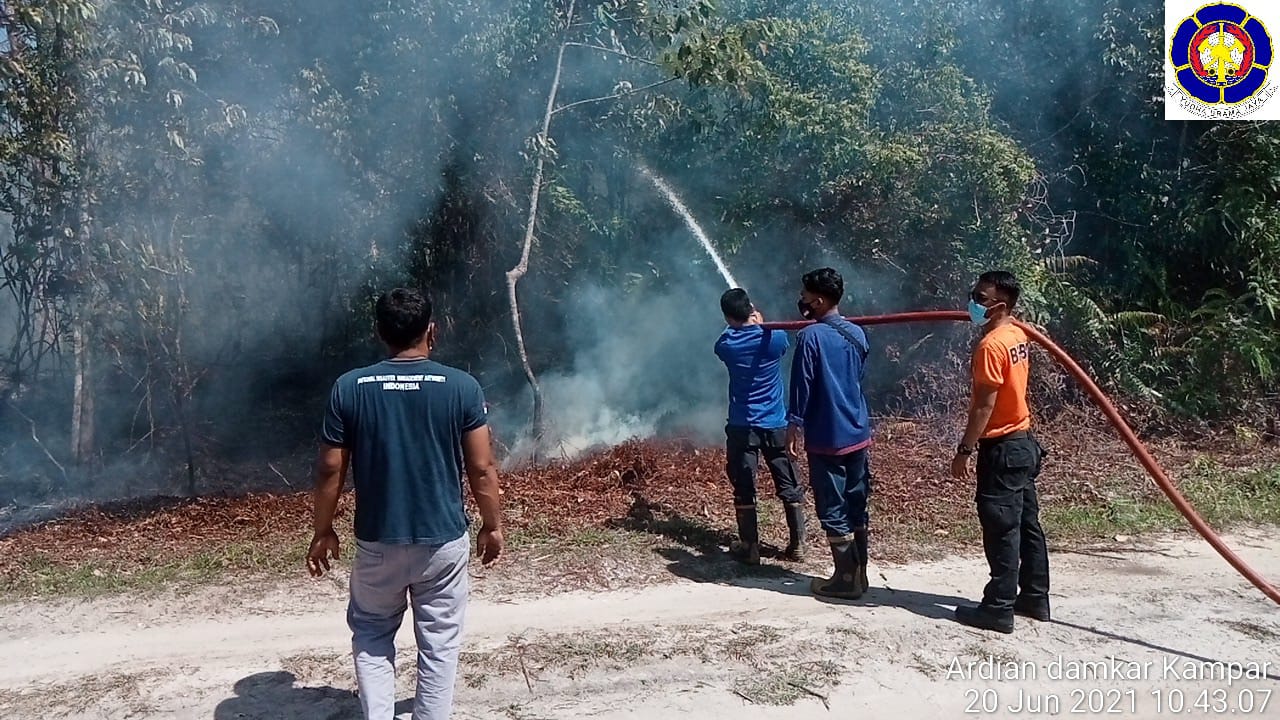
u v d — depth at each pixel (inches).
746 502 208.4
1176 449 318.0
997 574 173.5
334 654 162.6
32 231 247.9
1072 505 255.9
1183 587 198.8
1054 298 346.6
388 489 124.0
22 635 171.5
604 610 183.2
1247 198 364.5
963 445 170.4
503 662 159.2
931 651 166.2
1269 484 274.4
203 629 173.6
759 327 207.3
